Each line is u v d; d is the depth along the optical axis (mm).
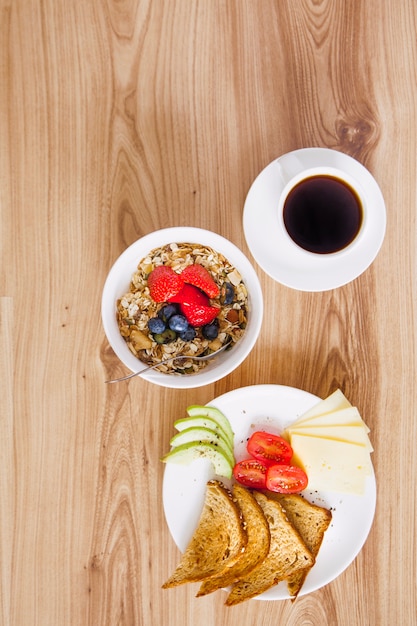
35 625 894
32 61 904
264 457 877
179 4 910
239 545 854
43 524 897
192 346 861
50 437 900
